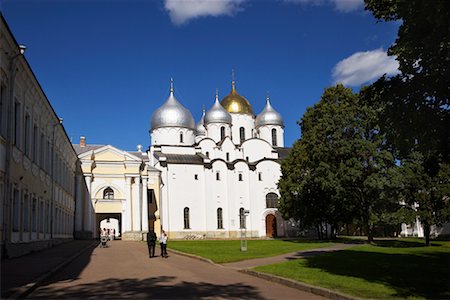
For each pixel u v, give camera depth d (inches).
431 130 607.2
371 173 1750.7
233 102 3535.9
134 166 2509.8
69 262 986.1
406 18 559.5
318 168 1824.6
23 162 1123.3
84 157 2444.6
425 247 1557.6
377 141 1739.7
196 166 3056.1
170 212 2945.4
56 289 607.5
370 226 1847.9
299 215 2261.3
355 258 1055.0
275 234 3152.1
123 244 1861.5
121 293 575.2
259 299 537.6
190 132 3270.2
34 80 1186.0
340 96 1857.8
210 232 3002.0
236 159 3161.9
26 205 1177.4
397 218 1669.5
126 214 2456.9
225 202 3075.8
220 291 598.2
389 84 645.3
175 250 1411.2
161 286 642.8
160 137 3223.4
